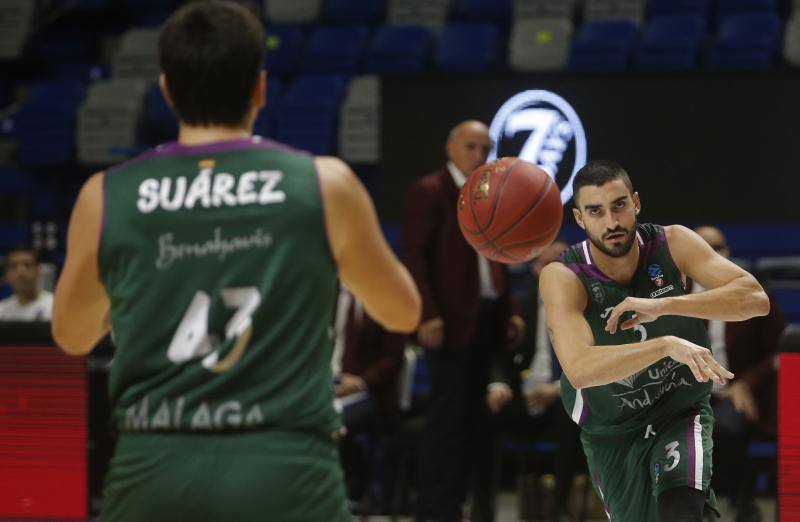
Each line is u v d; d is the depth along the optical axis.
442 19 29.06
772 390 14.07
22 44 29.66
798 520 10.28
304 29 29.80
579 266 7.98
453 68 27.14
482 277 13.89
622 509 8.50
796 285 18.88
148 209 4.82
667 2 27.59
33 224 23.38
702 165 20.14
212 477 4.54
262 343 4.68
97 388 11.22
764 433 13.90
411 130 20.86
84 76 29.66
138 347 4.75
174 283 4.75
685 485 7.67
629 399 8.17
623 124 20.28
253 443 4.59
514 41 26.48
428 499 13.62
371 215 4.98
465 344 13.60
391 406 14.81
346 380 14.60
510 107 20.53
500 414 14.55
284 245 4.75
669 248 7.98
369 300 5.11
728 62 24.97
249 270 4.73
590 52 25.77
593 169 7.77
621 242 7.67
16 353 11.24
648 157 20.25
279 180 4.82
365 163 25.31
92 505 11.13
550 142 20.41
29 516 11.21
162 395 4.68
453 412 13.62
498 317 14.08
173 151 4.95
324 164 4.94
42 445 11.21
